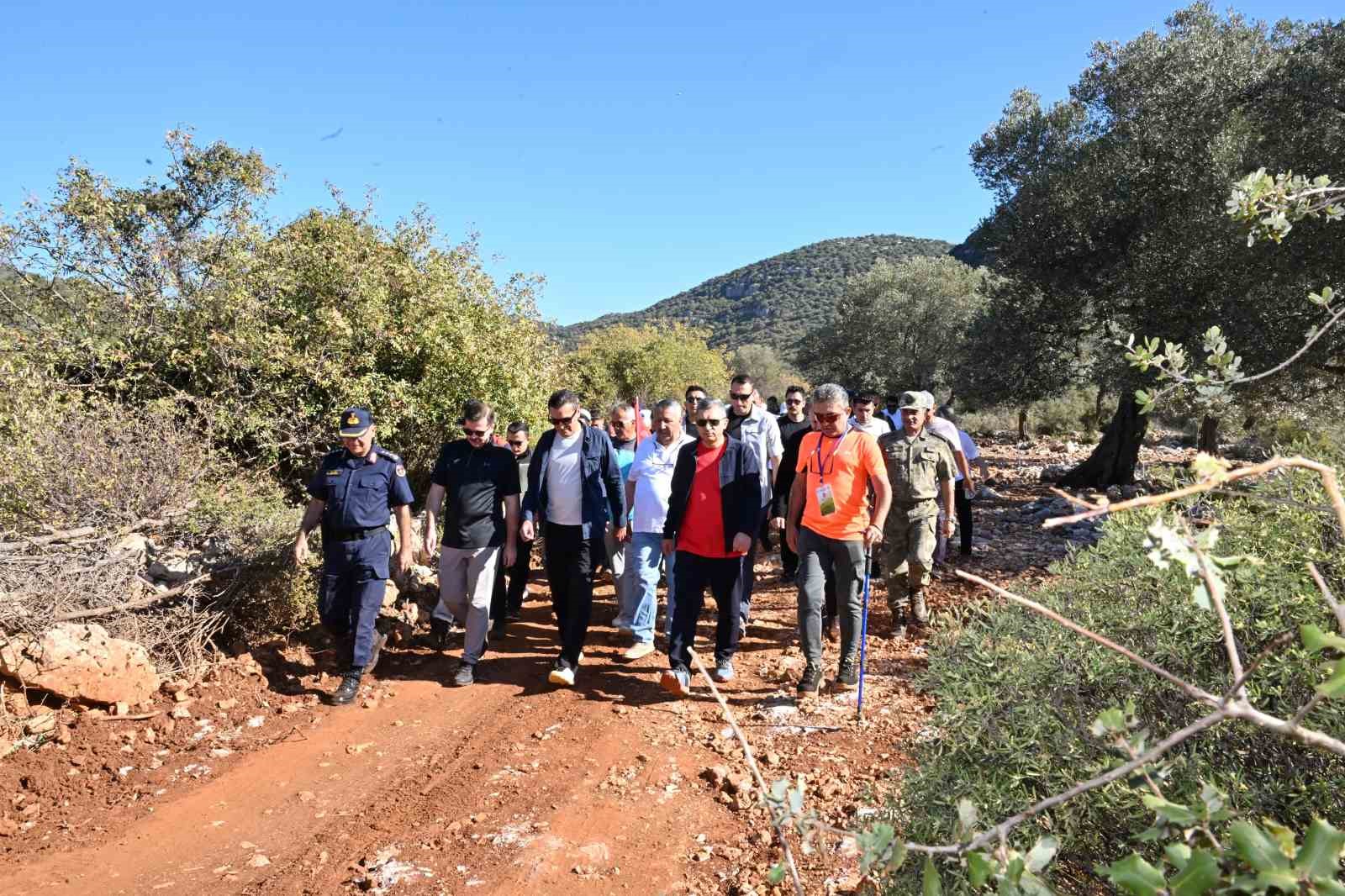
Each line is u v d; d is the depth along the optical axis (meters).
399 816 4.01
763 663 6.11
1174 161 12.60
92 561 5.26
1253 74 12.29
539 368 12.29
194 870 3.55
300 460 9.45
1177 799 2.04
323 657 6.06
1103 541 2.88
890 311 37.84
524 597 8.37
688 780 4.30
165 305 9.42
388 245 11.02
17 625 4.68
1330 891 1.00
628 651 6.32
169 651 5.35
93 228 9.20
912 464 6.36
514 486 6.05
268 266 9.80
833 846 3.54
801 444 5.65
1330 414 12.27
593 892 3.35
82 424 6.59
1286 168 10.59
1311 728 2.14
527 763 4.55
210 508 6.24
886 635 6.61
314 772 4.48
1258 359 10.75
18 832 3.81
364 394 9.36
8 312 9.41
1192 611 2.42
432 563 7.99
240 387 9.11
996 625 2.83
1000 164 15.68
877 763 4.34
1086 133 14.57
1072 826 2.16
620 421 7.83
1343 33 10.85
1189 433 26.05
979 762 2.46
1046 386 15.61
